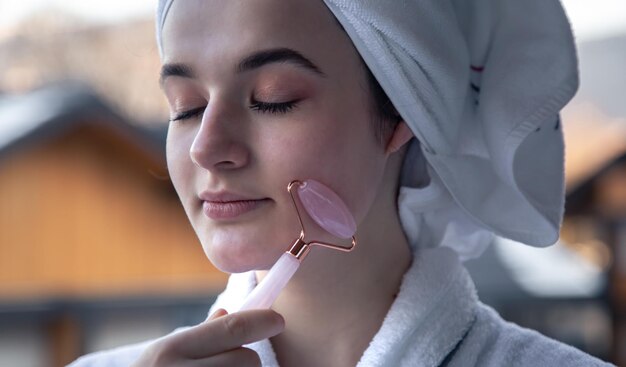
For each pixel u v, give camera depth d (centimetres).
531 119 103
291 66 91
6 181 499
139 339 523
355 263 100
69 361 501
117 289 518
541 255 638
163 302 527
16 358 493
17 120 523
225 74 91
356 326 101
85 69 622
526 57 104
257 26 90
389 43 95
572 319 605
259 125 91
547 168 107
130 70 600
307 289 100
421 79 97
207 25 92
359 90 95
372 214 101
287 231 91
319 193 90
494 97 105
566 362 104
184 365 84
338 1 92
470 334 105
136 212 526
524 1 105
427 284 102
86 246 516
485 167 108
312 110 91
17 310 493
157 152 523
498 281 595
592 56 901
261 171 90
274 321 87
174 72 94
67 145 512
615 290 602
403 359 100
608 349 601
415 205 105
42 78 640
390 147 100
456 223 114
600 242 621
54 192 509
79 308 505
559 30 104
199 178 92
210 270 540
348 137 93
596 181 615
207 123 90
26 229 503
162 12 100
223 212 91
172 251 532
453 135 103
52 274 507
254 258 91
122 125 511
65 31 637
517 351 105
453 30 100
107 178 520
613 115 839
